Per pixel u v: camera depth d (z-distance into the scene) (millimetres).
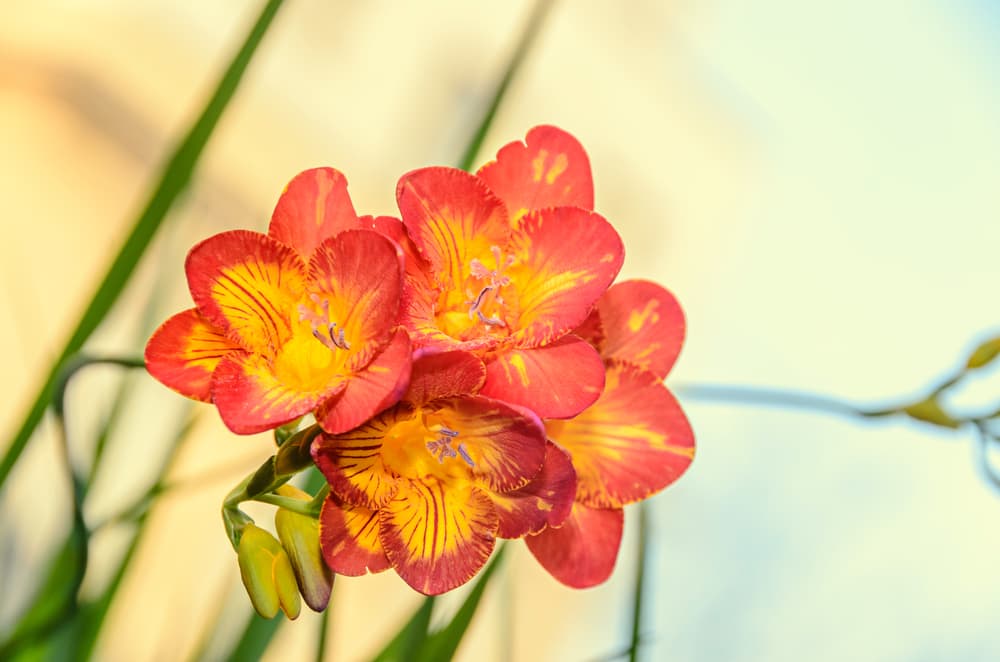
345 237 704
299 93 1745
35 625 762
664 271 2166
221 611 811
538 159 734
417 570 708
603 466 737
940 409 817
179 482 792
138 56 1567
